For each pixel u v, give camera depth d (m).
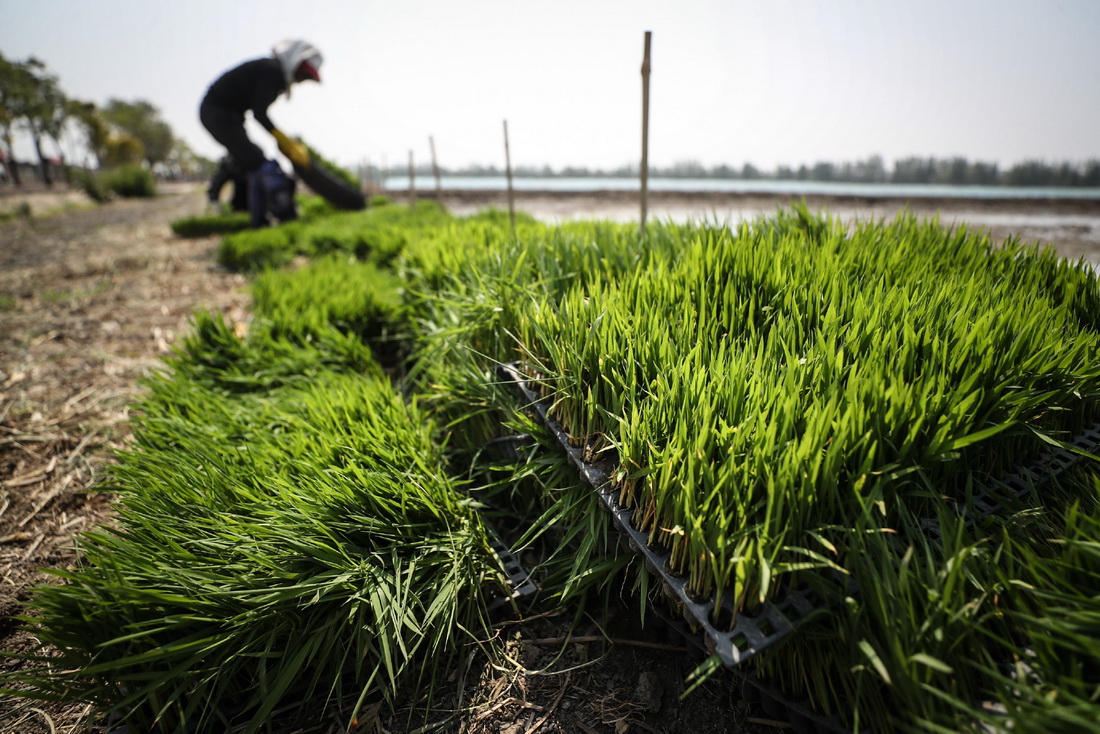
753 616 1.17
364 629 1.46
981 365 1.45
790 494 1.19
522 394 2.03
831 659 1.19
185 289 5.70
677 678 1.51
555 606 1.75
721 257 2.23
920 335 1.59
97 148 72.38
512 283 2.30
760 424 1.31
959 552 1.12
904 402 1.32
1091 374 1.49
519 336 2.13
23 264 7.55
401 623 1.45
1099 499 1.30
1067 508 1.33
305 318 3.17
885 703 1.13
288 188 9.12
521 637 1.67
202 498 1.67
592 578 1.60
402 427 2.06
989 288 2.05
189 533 1.58
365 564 1.52
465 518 1.76
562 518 1.69
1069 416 1.70
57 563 2.02
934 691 0.95
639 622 1.69
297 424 2.11
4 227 14.00
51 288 5.88
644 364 1.66
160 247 8.74
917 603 1.14
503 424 1.96
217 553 1.52
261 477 1.81
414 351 3.04
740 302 2.00
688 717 1.41
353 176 12.20
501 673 1.56
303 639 1.45
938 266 2.40
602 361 1.65
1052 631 1.06
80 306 5.11
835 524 1.31
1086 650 0.96
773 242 2.60
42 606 1.28
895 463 1.27
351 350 2.91
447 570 1.61
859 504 1.26
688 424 1.44
